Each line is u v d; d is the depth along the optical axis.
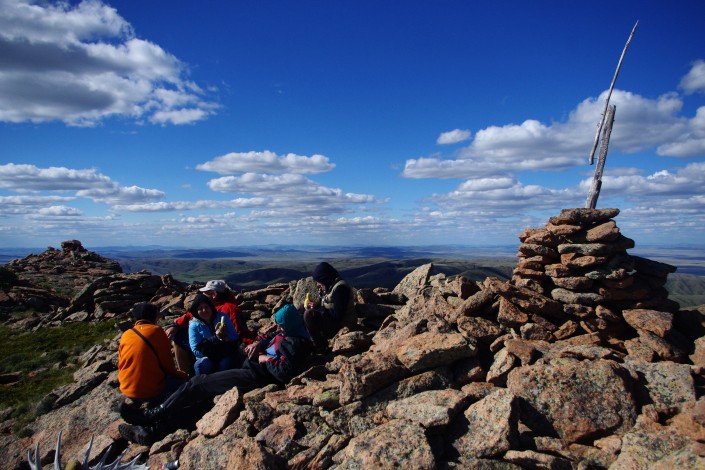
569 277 9.66
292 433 7.27
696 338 9.01
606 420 6.48
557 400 6.79
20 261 46.94
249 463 6.44
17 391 13.90
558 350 8.38
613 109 11.19
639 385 7.08
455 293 11.80
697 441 5.38
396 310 13.02
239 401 8.41
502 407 6.53
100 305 23.41
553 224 10.66
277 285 18.42
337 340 10.48
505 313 9.51
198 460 7.22
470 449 6.24
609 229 9.57
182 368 10.57
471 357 8.41
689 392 6.65
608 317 9.12
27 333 21.25
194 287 24.64
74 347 18.16
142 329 9.24
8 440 10.65
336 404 7.73
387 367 7.89
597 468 5.84
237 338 10.41
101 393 11.88
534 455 5.82
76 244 53.19
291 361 9.12
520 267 10.54
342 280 11.03
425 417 6.65
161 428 8.80
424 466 5.82
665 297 9.67
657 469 5.20
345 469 6.10
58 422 10.99
